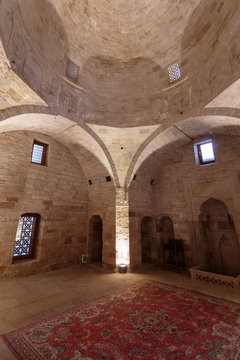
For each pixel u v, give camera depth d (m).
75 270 7.89
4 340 3.16
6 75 4.43
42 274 7.20
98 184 9.27
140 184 9.26
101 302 4.71
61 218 8.40
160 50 7.33
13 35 4.21
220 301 4.77
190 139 8.34
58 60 6.45
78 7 6.47
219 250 7.86
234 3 4.45
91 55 7.62
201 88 6.04
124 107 7.89
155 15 6.82
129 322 3.74
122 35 7.48
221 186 7.56
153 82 7.69
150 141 7.64
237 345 3.03
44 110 5.94
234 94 5.00
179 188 9.02
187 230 8.44
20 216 7.09
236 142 7.35
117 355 2.80
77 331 3.43
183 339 3.19
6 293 5.27
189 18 6.21
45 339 3.19
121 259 7.85
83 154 8.90
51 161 8.29
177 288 5.77
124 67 8.00
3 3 3.69
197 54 6.17
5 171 6.65
